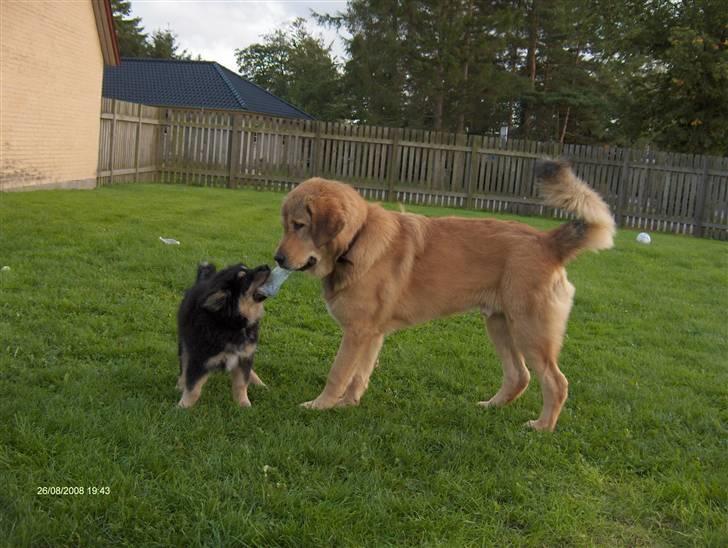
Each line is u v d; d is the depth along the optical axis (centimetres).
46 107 1544
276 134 2089
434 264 510
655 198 1958
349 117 3981
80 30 1678
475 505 369
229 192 1891
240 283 465
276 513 341
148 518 323
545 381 495
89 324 612
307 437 425
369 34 3419
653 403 553
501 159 2047
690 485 404
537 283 493
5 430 390
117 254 879
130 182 1998
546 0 3828
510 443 457
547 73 4206
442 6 3325
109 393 465
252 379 541
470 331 747
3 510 319
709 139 2530
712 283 1113
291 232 493
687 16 2544
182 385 496
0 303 633
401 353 643
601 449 460
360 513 345
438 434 459
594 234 494
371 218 507
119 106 1894
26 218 1061
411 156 2069
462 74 3266
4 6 1348
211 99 3231
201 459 386
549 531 350
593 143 4284
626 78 2972
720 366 677
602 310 876
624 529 362
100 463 366
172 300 722
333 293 505
